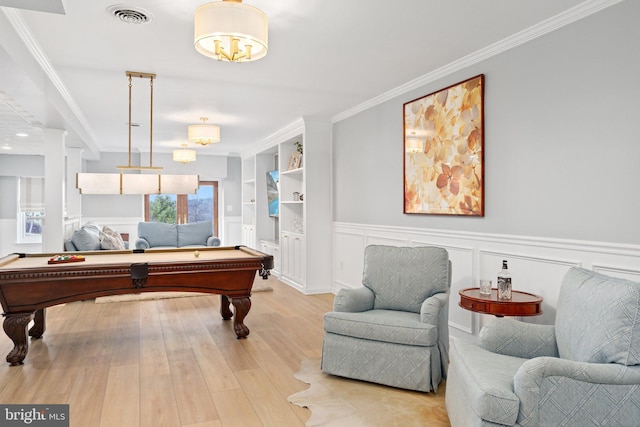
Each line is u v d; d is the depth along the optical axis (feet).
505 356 7.45
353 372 9.70
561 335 7.14
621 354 5.88
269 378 9.97
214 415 8.21
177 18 9.23
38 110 14.14
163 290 11.85
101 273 10.93
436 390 9.29
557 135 9.45
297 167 21.34
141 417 8.10
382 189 15.92
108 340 12.71
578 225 9.04
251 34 7.57
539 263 9.90
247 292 12.92
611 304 6.12
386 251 11.41
